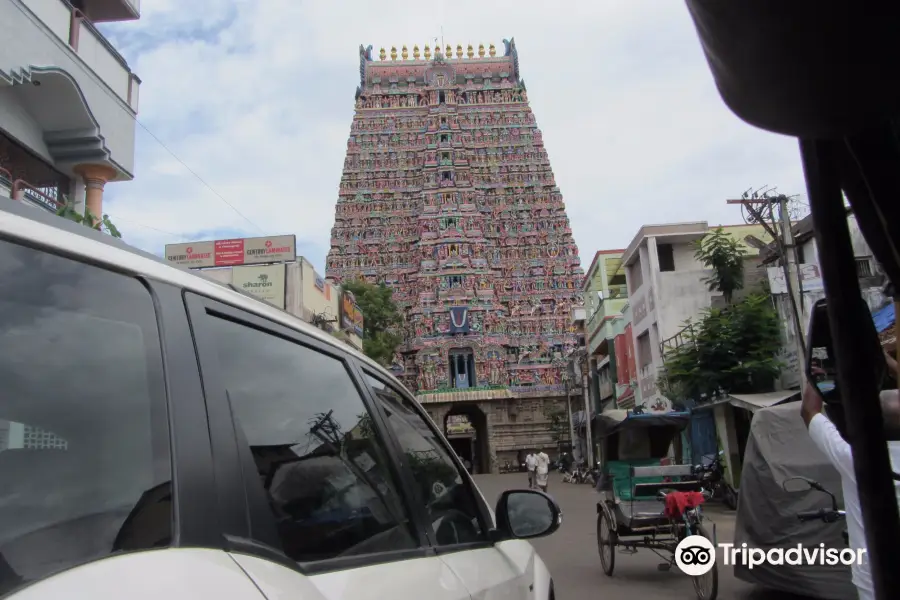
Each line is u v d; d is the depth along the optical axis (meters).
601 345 38.19
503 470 48.31
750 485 7.34
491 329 51.69
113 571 1.22
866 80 0.78
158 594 1.22
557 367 50.91
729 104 0.90
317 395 2.26
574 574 9.70
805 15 0.73
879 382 1.17
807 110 0.83
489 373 50.19
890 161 0.96
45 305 1.36
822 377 2.35
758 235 30.20
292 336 2.24
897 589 1.11
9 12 10.22
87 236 1.54
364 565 2.02
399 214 56.25
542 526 3.33
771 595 7.58
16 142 10.98
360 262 55.16
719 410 19.66
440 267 52.94
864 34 0.73
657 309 25.17
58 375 1.35
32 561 1.17
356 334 30.28
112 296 1.51
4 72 10.10
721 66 0.85
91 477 1.33
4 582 1.10
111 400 1.42
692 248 24.56
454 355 51.19
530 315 53.44
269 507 1.73
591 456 32.66
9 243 1.33
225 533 1.51
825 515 4.91
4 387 1.26
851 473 3.18
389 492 2.48
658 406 24.45
